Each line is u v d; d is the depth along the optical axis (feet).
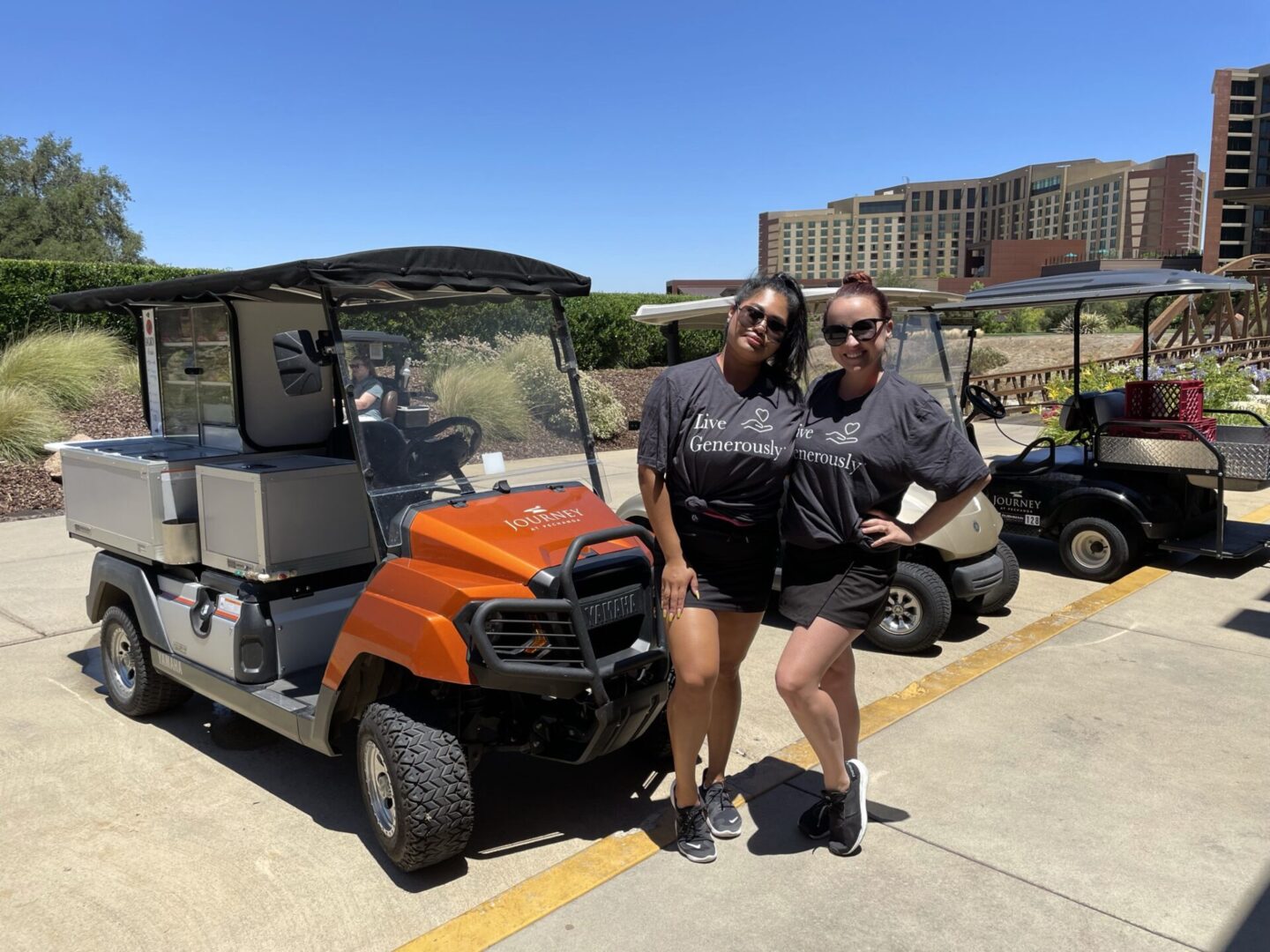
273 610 11.30
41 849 9.93
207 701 14.25
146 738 12.82
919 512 15.33
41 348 38.17
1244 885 9.00
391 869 9.52
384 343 10.52
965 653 15.90
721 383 8.77
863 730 12.58
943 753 11.89
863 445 8.38
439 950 8.15
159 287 12.04
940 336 18.28
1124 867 9.32
